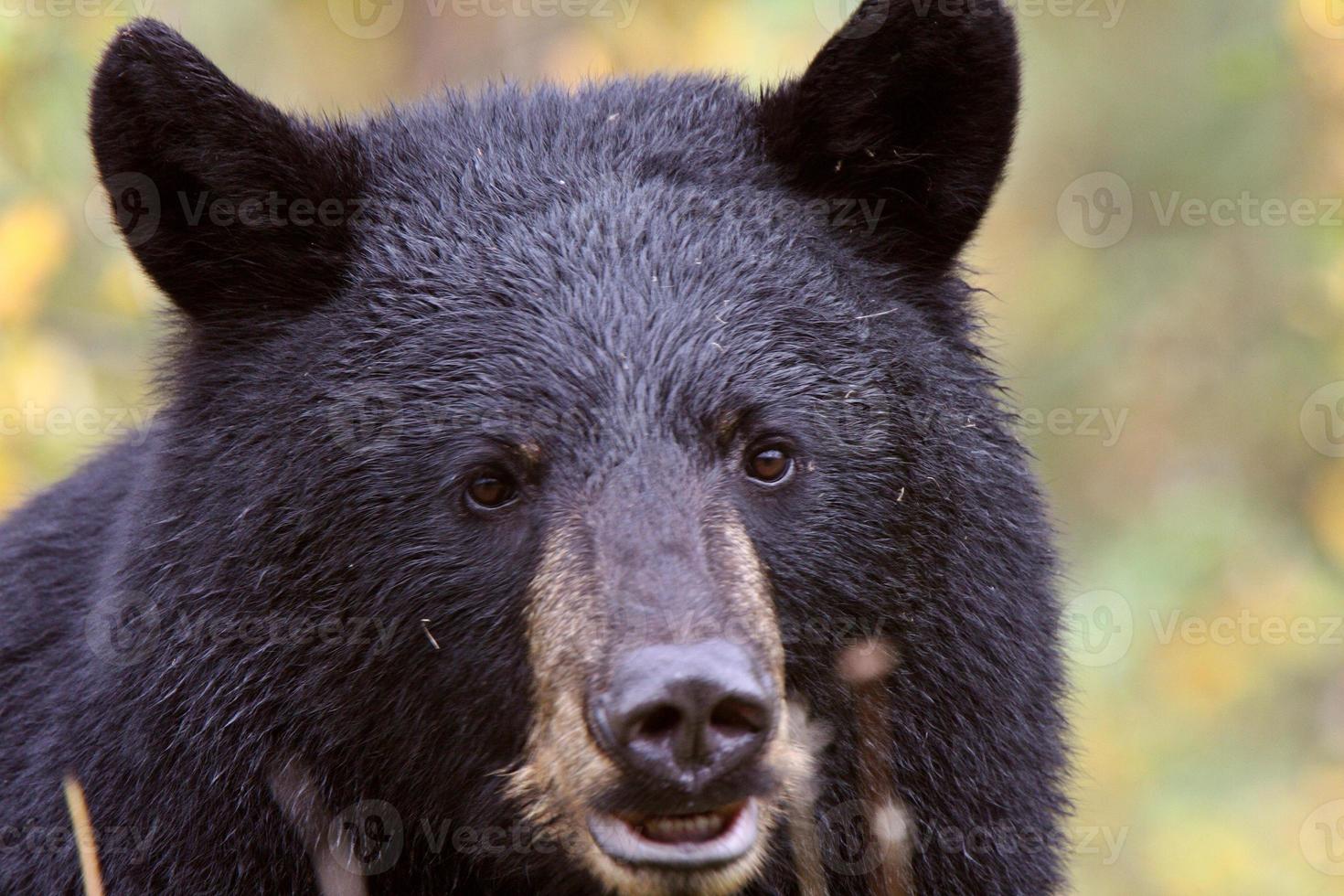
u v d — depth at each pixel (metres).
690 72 9.15
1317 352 18.09
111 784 7.97
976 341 8.66
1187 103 20.12
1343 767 17.25
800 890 8.29
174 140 7.88
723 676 6.47
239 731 7.80
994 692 8.16
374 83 20.05
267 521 7.69
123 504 8.71
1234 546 17.42
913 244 8.47
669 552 7.00
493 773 7.66
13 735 8.83
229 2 19.62
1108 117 20.91
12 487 13.98
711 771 6.59
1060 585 8.83
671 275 7.79
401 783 7.89
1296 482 18.28
